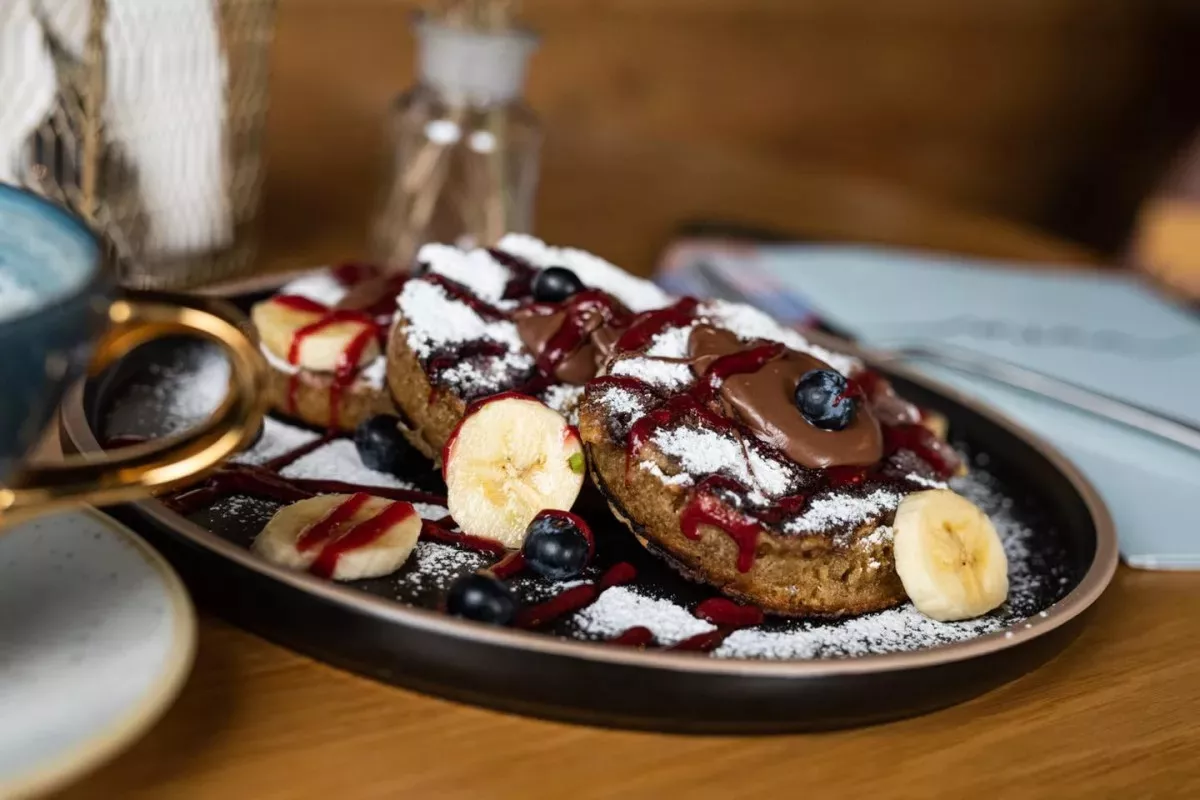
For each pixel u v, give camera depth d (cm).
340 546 42
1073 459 56
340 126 85
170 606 37
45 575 38
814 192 90
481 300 50
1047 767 41
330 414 50
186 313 35
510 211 64
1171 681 45
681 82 125
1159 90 154
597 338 48
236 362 36
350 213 70
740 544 43
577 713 39
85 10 53
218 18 56
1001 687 43
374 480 47
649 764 39
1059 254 87
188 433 36
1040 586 47
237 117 59
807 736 40
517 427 45
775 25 128
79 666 36
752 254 72
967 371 62
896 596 45
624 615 43
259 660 40
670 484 44
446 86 63
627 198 80
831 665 39
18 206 36
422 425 48
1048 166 152
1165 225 126
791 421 45
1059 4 144
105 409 48
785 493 44
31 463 35
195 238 58
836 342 58
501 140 63
